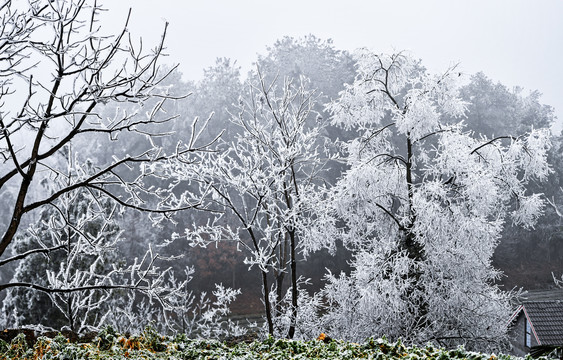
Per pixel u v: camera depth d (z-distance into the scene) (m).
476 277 15.17
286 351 8.13
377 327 14.92
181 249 37.81
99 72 6.68
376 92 17.38
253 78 42.44
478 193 14.80
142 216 37.72
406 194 16.41
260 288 39.50
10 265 33.53
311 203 14.75
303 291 16.45
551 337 21.12
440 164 15.70
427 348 8.19
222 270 39.19
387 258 15.31
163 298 8.19
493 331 15.10
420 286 15.09
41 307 18.38
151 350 8.16
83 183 7.26
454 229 14.85
